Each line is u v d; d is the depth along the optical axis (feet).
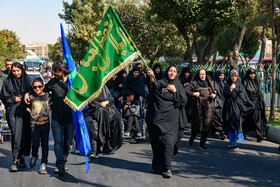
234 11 61.16
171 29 95.86
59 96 18.66
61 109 18.70
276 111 43.47
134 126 28.53
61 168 18.62
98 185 17.31
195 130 26.25
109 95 23.27
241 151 25.43
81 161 22.33
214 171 19.94
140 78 29.76
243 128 30.07
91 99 17.87
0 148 26.04
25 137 20.56
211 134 31.60
